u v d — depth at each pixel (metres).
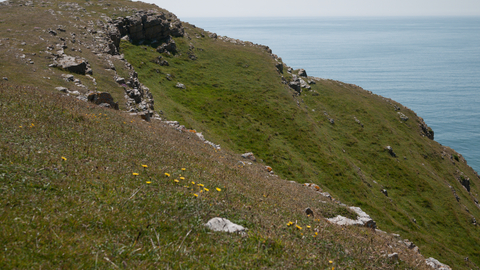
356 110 96.25
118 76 47.41
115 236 6.07
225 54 96.44
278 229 8.71
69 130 12.95
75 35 58.56
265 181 20.58
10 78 32.16
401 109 113.00
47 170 8.02
